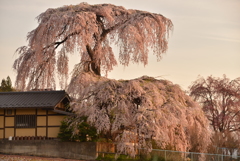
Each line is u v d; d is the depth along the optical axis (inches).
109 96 848.3
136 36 970.7
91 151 862.5
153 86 892.6
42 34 975.6
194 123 926.4
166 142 861.2
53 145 885.8
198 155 840.3
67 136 879.1
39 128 951.6
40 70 1077.1
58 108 973.8
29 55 1044.5
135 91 870.4
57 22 972.6
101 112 845.8
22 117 964.6
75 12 1016.2
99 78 964.6
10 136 953.5
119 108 847.7
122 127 861.2
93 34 1058.1
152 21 1027.9
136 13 1051.9
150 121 824.3
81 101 879.7
